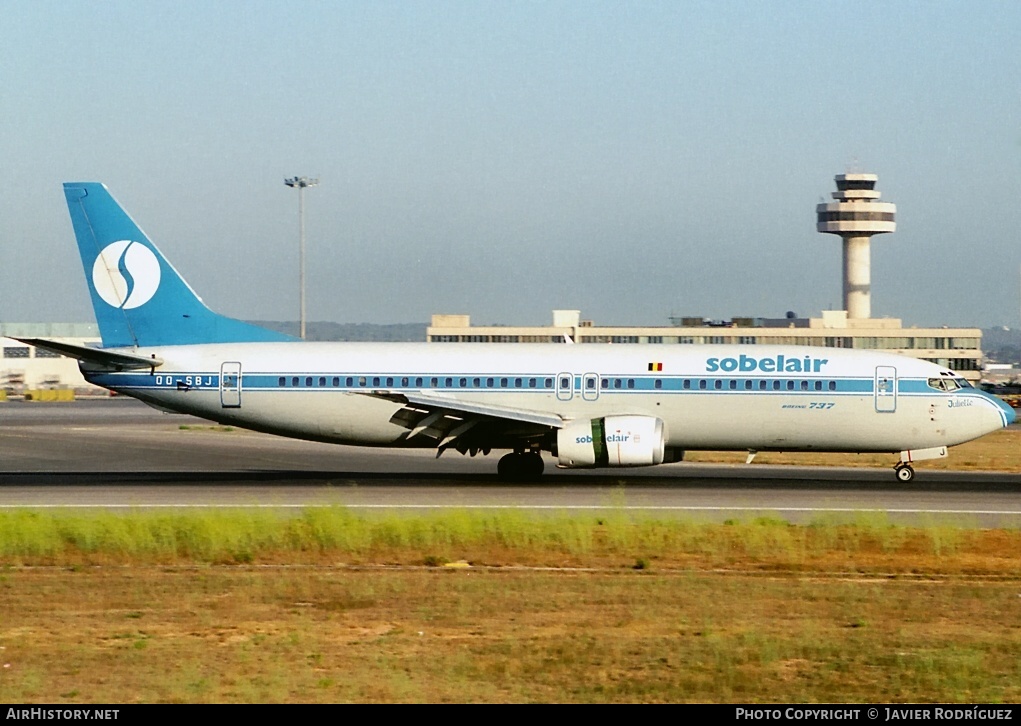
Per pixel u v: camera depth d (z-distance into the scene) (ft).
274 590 206.90
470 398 382.42
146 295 400.67
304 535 253.24
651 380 378.53
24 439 612.70
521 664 161.27
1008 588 212.64
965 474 422.41
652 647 170.30
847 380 374.84
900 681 155.74
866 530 265.13
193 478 397.39
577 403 379.55
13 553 239.71
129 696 145.69
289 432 392.88
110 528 250.57
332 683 151.33
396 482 376.89
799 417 375.66
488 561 236.02
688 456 500.74
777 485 369.09
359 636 176.24
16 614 189.16
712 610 193.67
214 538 243.40
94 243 400.88
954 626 184.85
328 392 386.11
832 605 198.18
